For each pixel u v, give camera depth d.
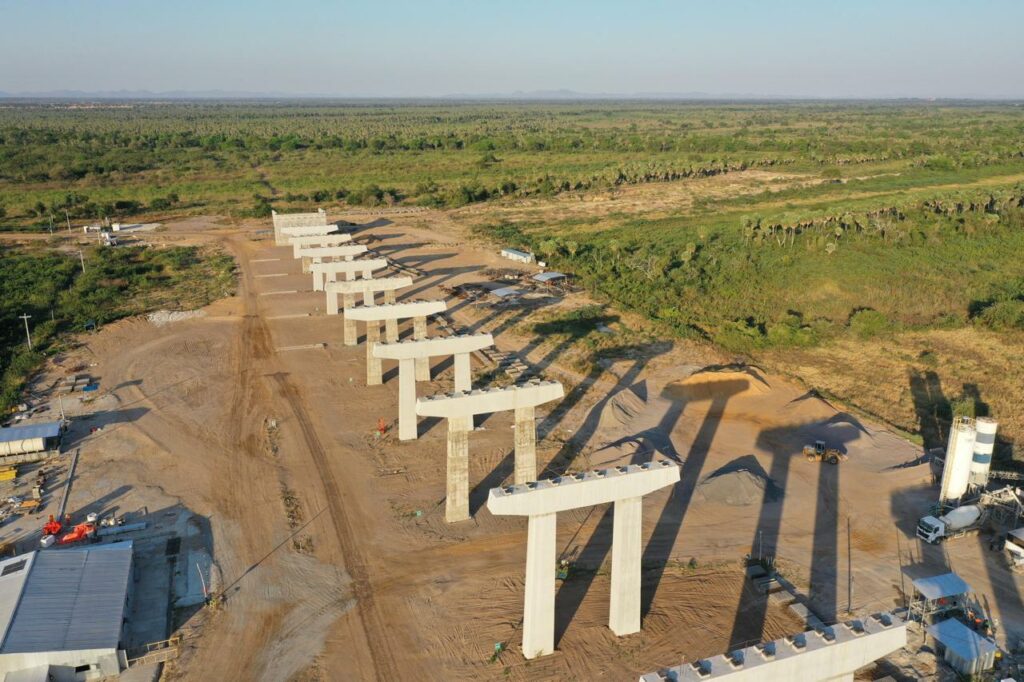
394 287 67.94
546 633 29.34
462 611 32.19
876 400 55.03
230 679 28.34
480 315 74.69
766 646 21.75
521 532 38.19
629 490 29.08
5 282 85.56
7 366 61.34
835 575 34.47
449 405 37.41
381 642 30.33
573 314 73.06
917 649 29.56
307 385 57.62
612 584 30.25
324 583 34.09
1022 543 34.97
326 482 43.06
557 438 48.03
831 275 83.62
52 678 27.58
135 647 29.81
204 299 82.56
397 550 36.59
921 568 34.91
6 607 29.30
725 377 55.94
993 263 86.88
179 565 35.28
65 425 49.78
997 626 30.81
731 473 42.09
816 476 43.66
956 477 38.62
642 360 62.00
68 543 36.69
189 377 59.34
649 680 20.20
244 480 43.34
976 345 65.00
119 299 82.69
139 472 44.25
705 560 35.69
